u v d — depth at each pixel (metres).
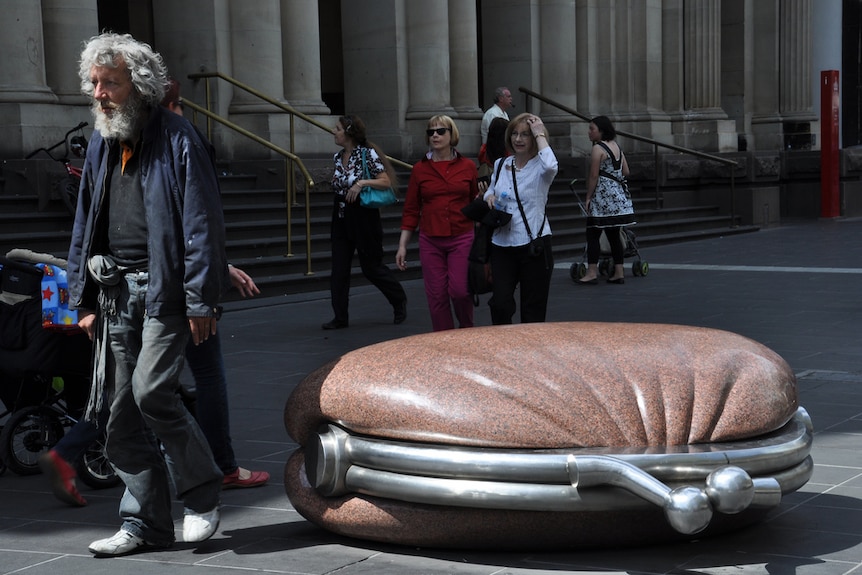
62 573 4.47
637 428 4.45
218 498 4.78
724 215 23.02
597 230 14.16
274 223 14.82
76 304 4.77
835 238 20.20
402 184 18.27
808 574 4.23
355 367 4.81
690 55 24.08
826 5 27.58
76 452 5.34
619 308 11.98
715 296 12.80
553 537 4.43
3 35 13.75
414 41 19.69
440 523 4.48
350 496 4.73
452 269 8.35
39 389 6.18
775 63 26.72
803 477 4.73
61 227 13.14
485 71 22.67
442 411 4.47
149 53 4.54
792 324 10.64
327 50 23.86
